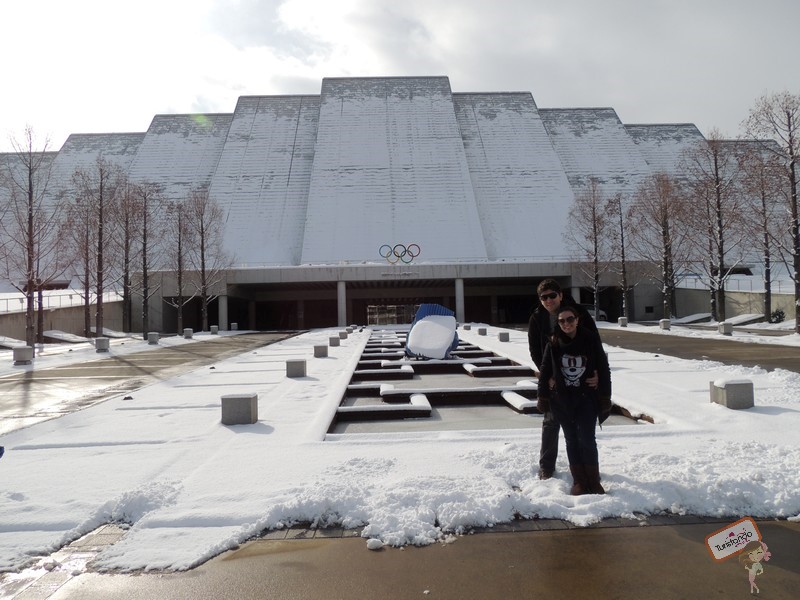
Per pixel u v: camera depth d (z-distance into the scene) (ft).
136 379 45.98
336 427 27.63
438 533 13.26
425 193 209.46
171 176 229.66
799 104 81.10
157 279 154.61
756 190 95.76
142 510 14.87
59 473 18.12
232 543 12.92
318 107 260.62
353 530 13.71
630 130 273.33
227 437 22.76
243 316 191.11
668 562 11.73
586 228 175.73
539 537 13.08
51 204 207.00
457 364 49.57
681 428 22.24
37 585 11.31
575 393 15.43
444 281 169.68
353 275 158.51
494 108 260.83
